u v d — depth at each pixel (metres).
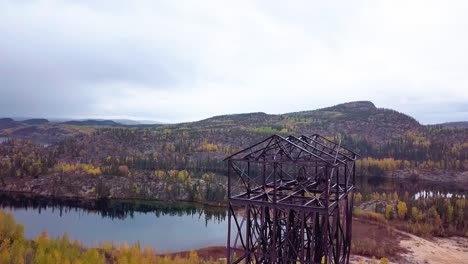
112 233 110.88
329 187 26.47
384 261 65.88
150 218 131.12
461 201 114.88
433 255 79.44
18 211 142.75
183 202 158.50
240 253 78.19
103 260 68.94
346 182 28.33
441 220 105.94
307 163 25.50
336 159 27.38
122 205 155.12
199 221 125.00
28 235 108.06
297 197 27.88
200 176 190.88
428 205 117.00
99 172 194.25
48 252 70.56
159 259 72.38
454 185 193.25
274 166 26.16
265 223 28.47
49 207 151.38
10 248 71.31
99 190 172.75
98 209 148.00
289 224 28.19
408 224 102.88
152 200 163.50
